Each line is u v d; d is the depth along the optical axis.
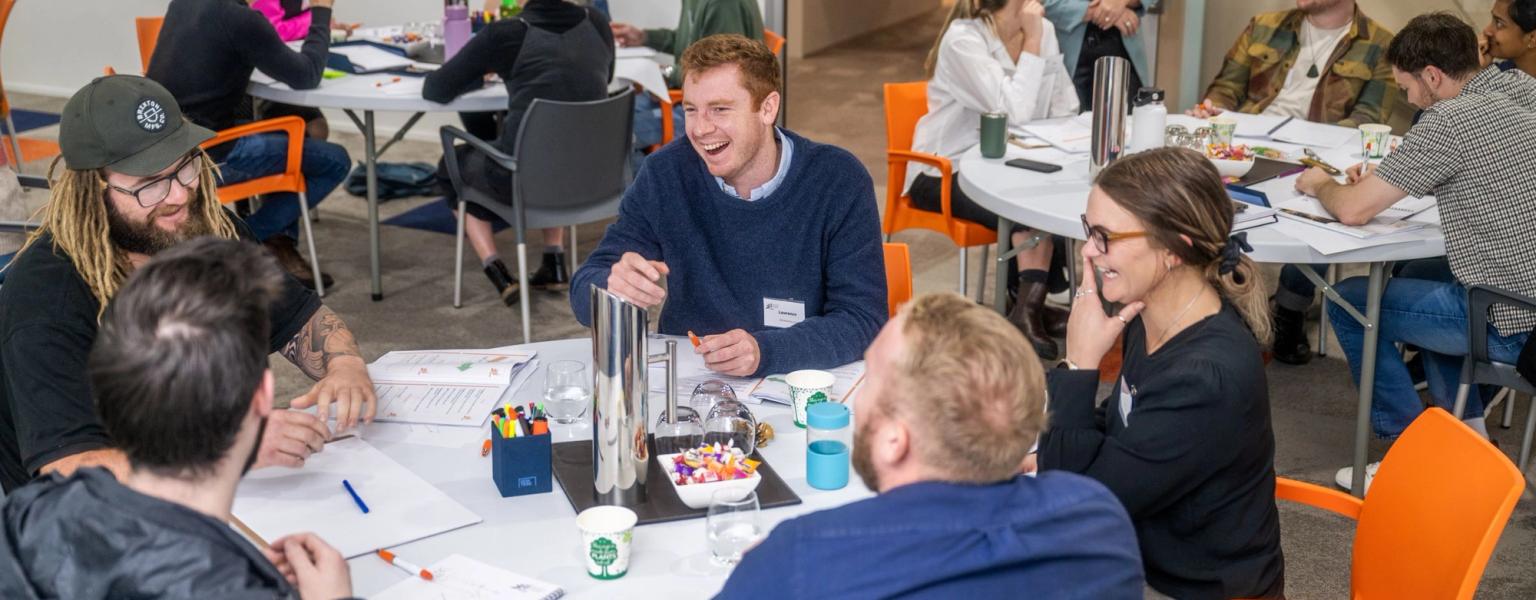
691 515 1.61
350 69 4.38
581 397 1.92
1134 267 1.75
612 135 3.95
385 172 5.67
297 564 1.29
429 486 1.70
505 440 1.66
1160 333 1.81
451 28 4.43
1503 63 3.23
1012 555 1.11
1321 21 4.29
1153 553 1.83
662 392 2.02
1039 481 1.20
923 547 1.11
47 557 1.09
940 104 4.02
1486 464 1.62
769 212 2.26
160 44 4.04
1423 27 3.07
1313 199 3.03
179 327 1.10
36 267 1.81
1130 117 4.20
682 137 2.33
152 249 1.88
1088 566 1.15
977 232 3.75
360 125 4.23
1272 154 3.48
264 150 4.06
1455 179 2.70
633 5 6.06
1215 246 1.73
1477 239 2.72
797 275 2.29
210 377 1.10
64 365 1.77
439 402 1.99
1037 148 3.63
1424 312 2.90
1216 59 5.38
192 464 1.12
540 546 1.55
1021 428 1.14
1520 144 2.64
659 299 2.05
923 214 3.90
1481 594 2.61
